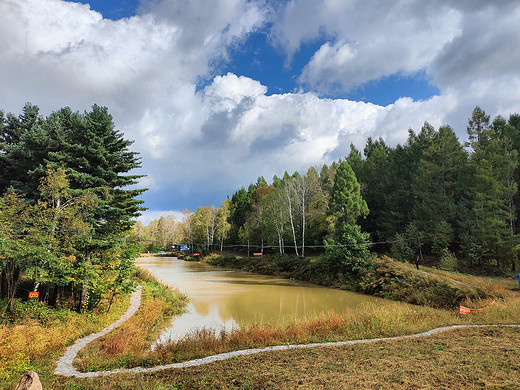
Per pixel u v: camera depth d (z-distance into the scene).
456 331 13.84
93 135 24.16
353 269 37.06
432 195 41.41
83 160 23.53
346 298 30.66
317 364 10.00
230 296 32.16
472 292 23.69
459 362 9.29
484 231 34.66
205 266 70.81
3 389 9.29
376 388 7.66
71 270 20.52
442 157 43.28
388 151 70.56
